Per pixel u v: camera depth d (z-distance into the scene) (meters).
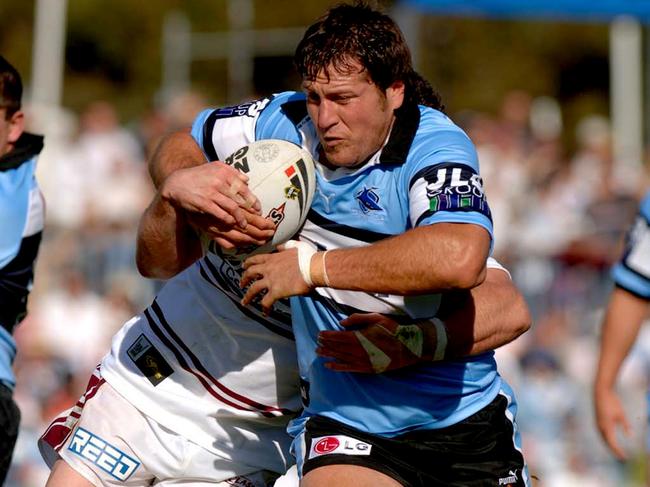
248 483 16.23
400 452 13.78
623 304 19.69
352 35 12.54
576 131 114.31
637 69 91.12
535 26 117.75
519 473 14.22
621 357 19.78
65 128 48.16
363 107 12.66
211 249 13.85
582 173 46.09
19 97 16.66
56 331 34.72
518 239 38.25
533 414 34.22
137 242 14.37
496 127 45.66
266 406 15.99
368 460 13.58
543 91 115.75
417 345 12.93
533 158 46.41
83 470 15.45
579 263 37.12
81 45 107.69
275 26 105.56
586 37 120.50
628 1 34.38
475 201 12.33
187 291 15.98
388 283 12.04
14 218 16.31
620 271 19.73
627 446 33.31
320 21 12.91
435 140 12.91
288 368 15.80
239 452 16.11
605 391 19.77
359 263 12.13
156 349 15.91
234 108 14.89
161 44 106.50
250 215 12.85
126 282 36.59
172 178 13.02
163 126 41.12
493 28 115.88
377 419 13.70
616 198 39.75
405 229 13.09
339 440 13.73
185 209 13.04
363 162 13.10
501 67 112.06
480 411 13.91
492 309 13.43
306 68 12.70
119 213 37.97
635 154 77.25
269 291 12.39
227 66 102.56
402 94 13.06
